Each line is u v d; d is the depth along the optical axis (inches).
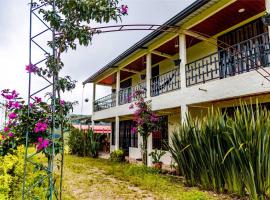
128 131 683.4
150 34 370.6
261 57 249.3
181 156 263.6
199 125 255.6
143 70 595.8
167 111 437.1
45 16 136.9
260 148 188.9
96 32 153.2
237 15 311.4
